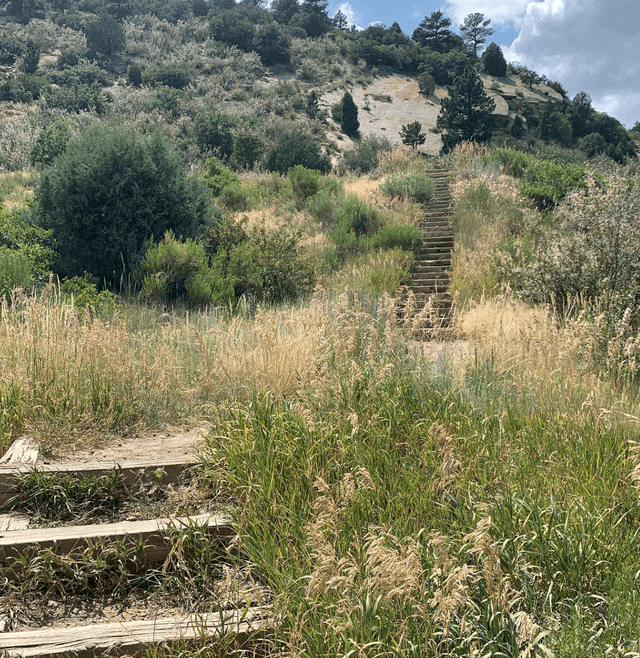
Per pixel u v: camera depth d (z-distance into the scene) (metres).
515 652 2.03
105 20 79.19
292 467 3.30
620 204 8.37
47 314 5.64
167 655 2.30
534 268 9.23
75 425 4.30
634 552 2.57
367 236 14.43
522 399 4.30
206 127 44.25
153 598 2.77
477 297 10.70
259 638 2.35
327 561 2.08
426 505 2.93
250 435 3.63
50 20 95.31
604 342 5.84
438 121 57.75
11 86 59.75
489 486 3.10
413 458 3.45
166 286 10.71
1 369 4.84
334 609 2.23
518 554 2.43
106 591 2.83
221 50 82.19
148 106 54.91
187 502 3.37
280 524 2.86
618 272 8.13
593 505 2.86
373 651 2.05
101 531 2.98
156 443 4.25
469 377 4.77
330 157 51.28
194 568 2.93
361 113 69.56
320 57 86.25
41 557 2.78
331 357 5.00
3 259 9.13
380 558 1.96
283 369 5.00
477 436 3.60
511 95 79.75
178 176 12.57
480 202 15.48
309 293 11.51
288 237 12.52
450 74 84.44
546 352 5.41
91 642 2.33
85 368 4.99
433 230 14.84
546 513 2.77
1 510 3.34
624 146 80.31
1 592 2.77
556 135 72.81
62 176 11.50
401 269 12.23
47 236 11.47
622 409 4.34
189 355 6.02
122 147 11.84
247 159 34.75
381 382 4.18
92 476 3.49
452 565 2.29
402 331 6.00
